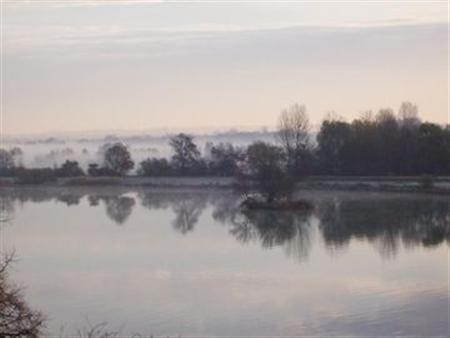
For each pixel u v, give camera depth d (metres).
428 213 76.56
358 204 86.94
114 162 144.75
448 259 49.56
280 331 32.81
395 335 31.98
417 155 111.88
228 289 41.41
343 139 115.06
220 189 119.00
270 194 87.38
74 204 101.50
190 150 138.75
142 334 32.47
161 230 68.94
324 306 37.16
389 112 125.56
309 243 58.72
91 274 46.03
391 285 41.72
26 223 75.88
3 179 144.50
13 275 45.06
